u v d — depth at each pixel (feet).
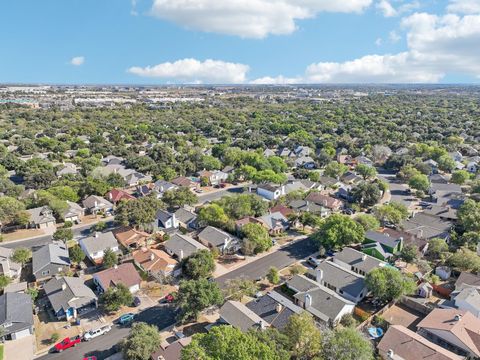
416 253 223.51
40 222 286.25
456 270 216.95
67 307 173.78
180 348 142.31
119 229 266.98
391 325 158.40
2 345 157.69
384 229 266.36
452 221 287.48
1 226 279.90
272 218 284.61
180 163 446.60
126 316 174.29
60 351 154.92
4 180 349.61
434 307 181.27
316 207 311.06
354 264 216.13
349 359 130.21
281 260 236.22
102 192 340.59
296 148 572.51
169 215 284.61
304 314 150.30
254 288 194.70
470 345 146.51
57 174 411.75
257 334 132.77
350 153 551.59
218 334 118.32
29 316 168.86
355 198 336.29
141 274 217.36
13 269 211.61
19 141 565.94
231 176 416.87
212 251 233.35
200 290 168.25
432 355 138.10
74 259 221.25
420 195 370.53
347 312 172.96
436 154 490.08
